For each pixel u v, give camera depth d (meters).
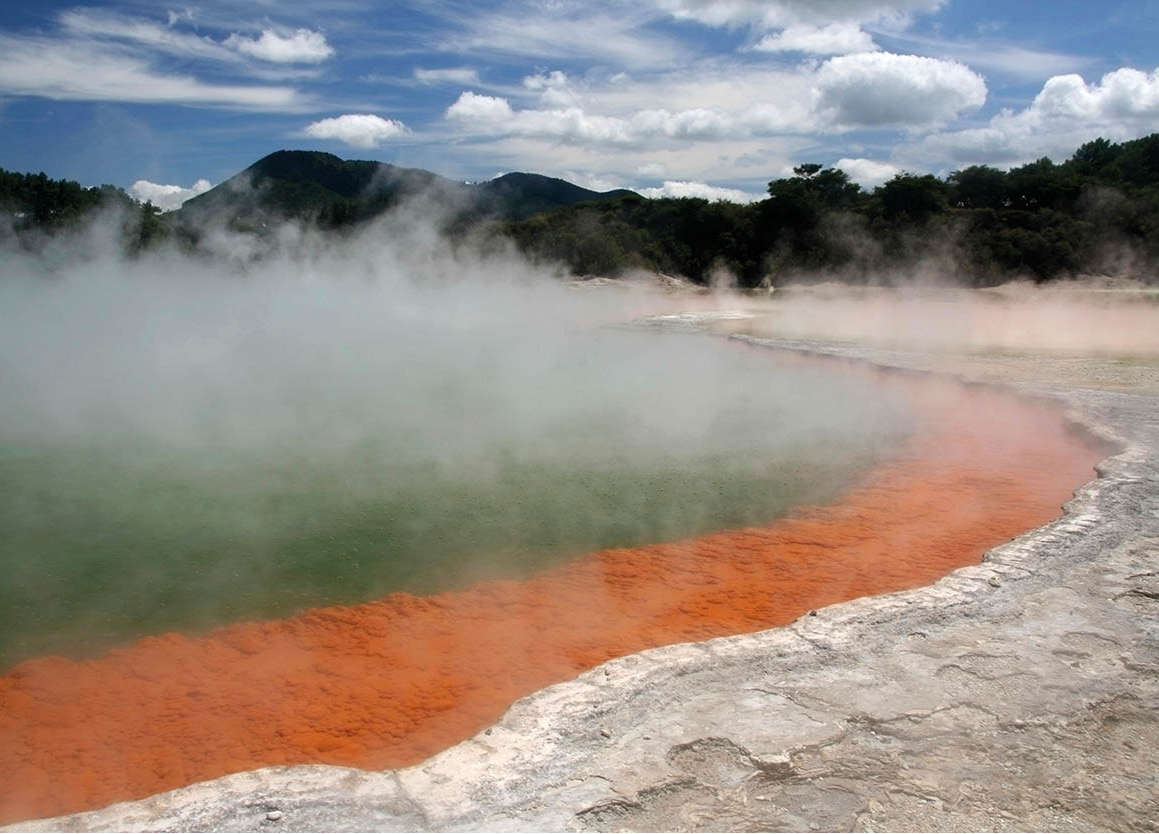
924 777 2.82
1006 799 2.70
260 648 4.57
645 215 43.31
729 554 5.94
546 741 3.01
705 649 3.71
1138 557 4.86
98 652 4.55
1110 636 3.88
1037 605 4.21
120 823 2.57
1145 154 44.94
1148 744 3.04
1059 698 3.33
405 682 4.15
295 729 3.72
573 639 4.60
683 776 2.83
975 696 3.35
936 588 4.36
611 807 2.66
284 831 2.54
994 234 36.16
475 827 2.57
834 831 2.55
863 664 3.61
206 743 3.63
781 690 3.39
